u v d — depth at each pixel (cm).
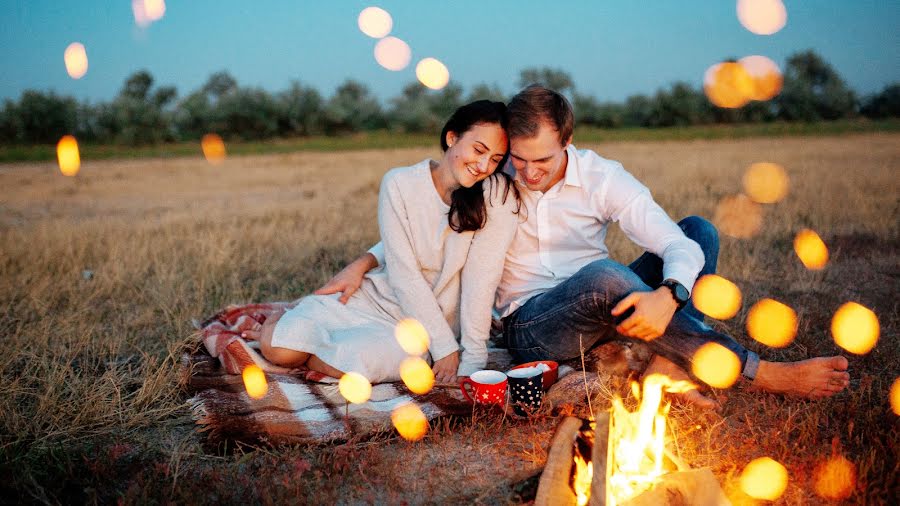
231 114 3950
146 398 275
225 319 338
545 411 257
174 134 3588
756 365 250
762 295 403
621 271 254
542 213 292
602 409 259
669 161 1430
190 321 378
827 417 249
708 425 250
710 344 246
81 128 3475
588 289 257
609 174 284
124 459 236
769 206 696
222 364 297
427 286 291
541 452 234
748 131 3200
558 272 299
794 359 311
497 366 309
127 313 403
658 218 273
